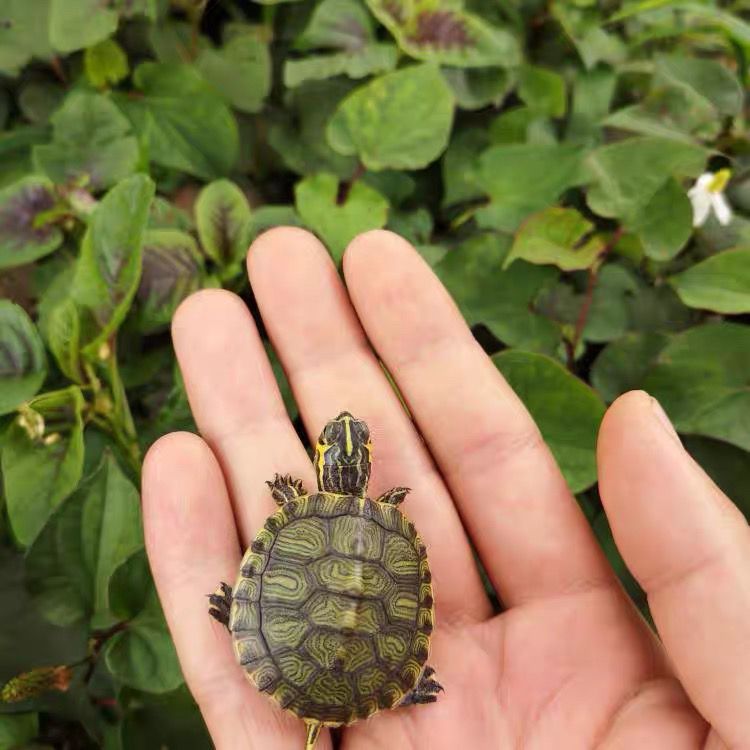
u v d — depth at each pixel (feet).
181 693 0.43
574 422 0.47
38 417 0.42
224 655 0.39
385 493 0.45
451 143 0.58
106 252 0.44
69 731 0.45
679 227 0.50
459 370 0.45
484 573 0.49
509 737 0.38
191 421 0.49
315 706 0.38
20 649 0.45
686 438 0.49
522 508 0.42
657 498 0.34
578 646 0.39
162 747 0.42
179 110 0.54
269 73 0.55
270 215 0.51
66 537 0.42
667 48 0.64
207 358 0.44
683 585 0.34
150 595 0.43
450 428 0.44
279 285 0.46
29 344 0.45
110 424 0.47
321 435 0.45
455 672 0.40
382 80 0.51
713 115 0.56
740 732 0.33
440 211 0.59
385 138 0.53
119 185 0.43
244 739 0.39
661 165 0.50
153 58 0.58
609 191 0.51
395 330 0.46
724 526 0.34
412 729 0.39
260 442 0.45
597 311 0.52
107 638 0.43
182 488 0.40
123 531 0.42
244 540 0.44
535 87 0.58
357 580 0.40
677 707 0.36
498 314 0.52
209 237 0.49
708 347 0.48
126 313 0.47
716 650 0.33
